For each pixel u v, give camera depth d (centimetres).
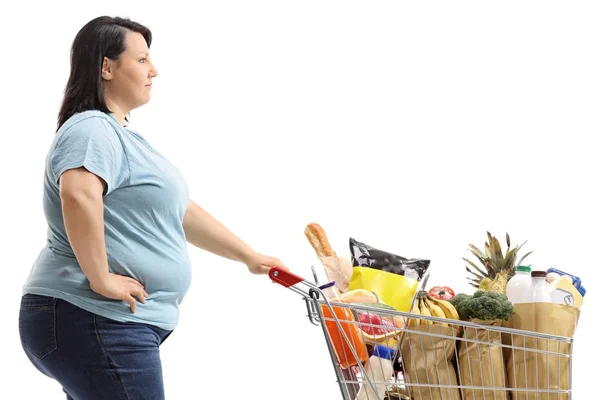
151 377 304
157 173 313
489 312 311
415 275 344
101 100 320
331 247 359
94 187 293
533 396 316
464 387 308
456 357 312
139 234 308
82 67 322
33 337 303
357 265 345
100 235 292
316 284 320
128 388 299
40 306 302
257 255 362
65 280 300
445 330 311
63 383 305
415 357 311
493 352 313
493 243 356
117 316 299
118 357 298
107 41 322
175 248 318
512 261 353
